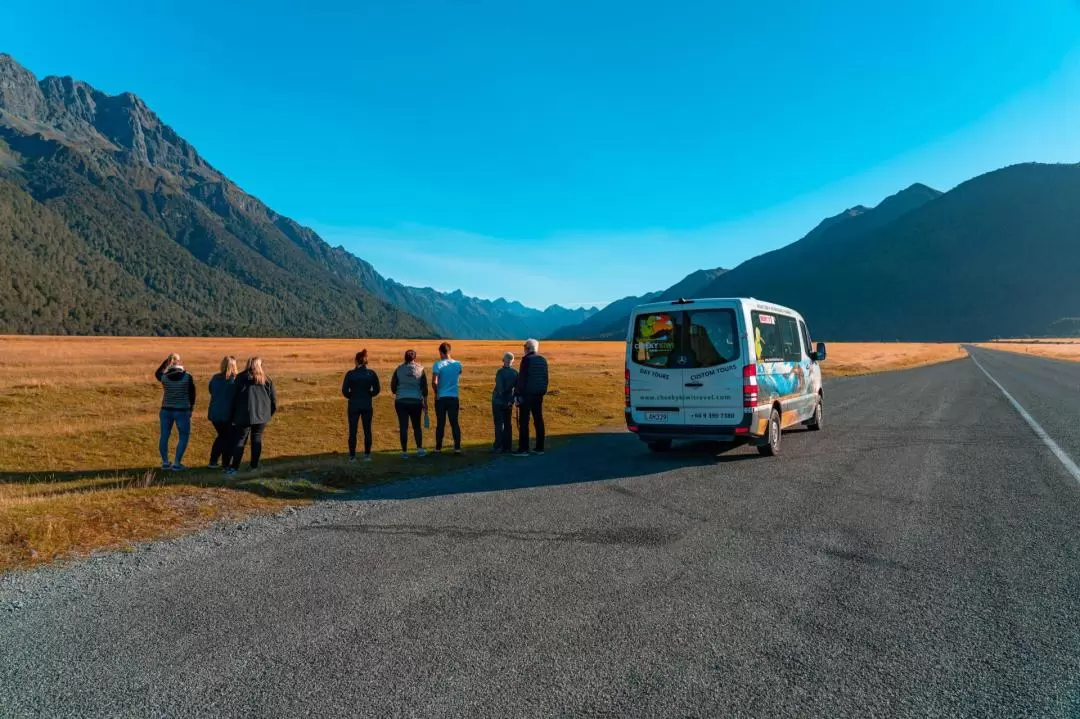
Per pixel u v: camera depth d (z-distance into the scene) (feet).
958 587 15.07
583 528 20.65
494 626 12.94
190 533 20.51
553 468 33.01
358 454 39.32
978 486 26.43
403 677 10.86
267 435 51.47
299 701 10.11
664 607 13.91
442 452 38.99
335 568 16.79
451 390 38.75
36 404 66.80
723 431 33.60
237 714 9.77
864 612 13.61
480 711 9.77
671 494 25.81
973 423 47.73
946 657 11.57
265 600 14.49
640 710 9.78
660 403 35.19
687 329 34.76
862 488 26.45
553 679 10.76
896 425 47.83
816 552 17.85
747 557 17.44
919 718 9.60
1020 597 14.43
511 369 39.06
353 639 12.38
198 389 79.66
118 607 14.15
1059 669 11.10
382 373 104.68
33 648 12.12
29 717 9.70
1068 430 43.16
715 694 10.27
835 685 10.57
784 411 37.91
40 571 16.65
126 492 24.84
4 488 28.96
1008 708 9.86
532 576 16.01
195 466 39.06
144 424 56.08
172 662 11.50
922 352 298.56
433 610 13.82
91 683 10.77
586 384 87.92
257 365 33.53
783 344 38.99
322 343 309.01
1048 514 21.84
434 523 21.56
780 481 28.22
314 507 24.36
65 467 41.19
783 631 12.66
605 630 12.72
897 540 18.95
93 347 178.60
